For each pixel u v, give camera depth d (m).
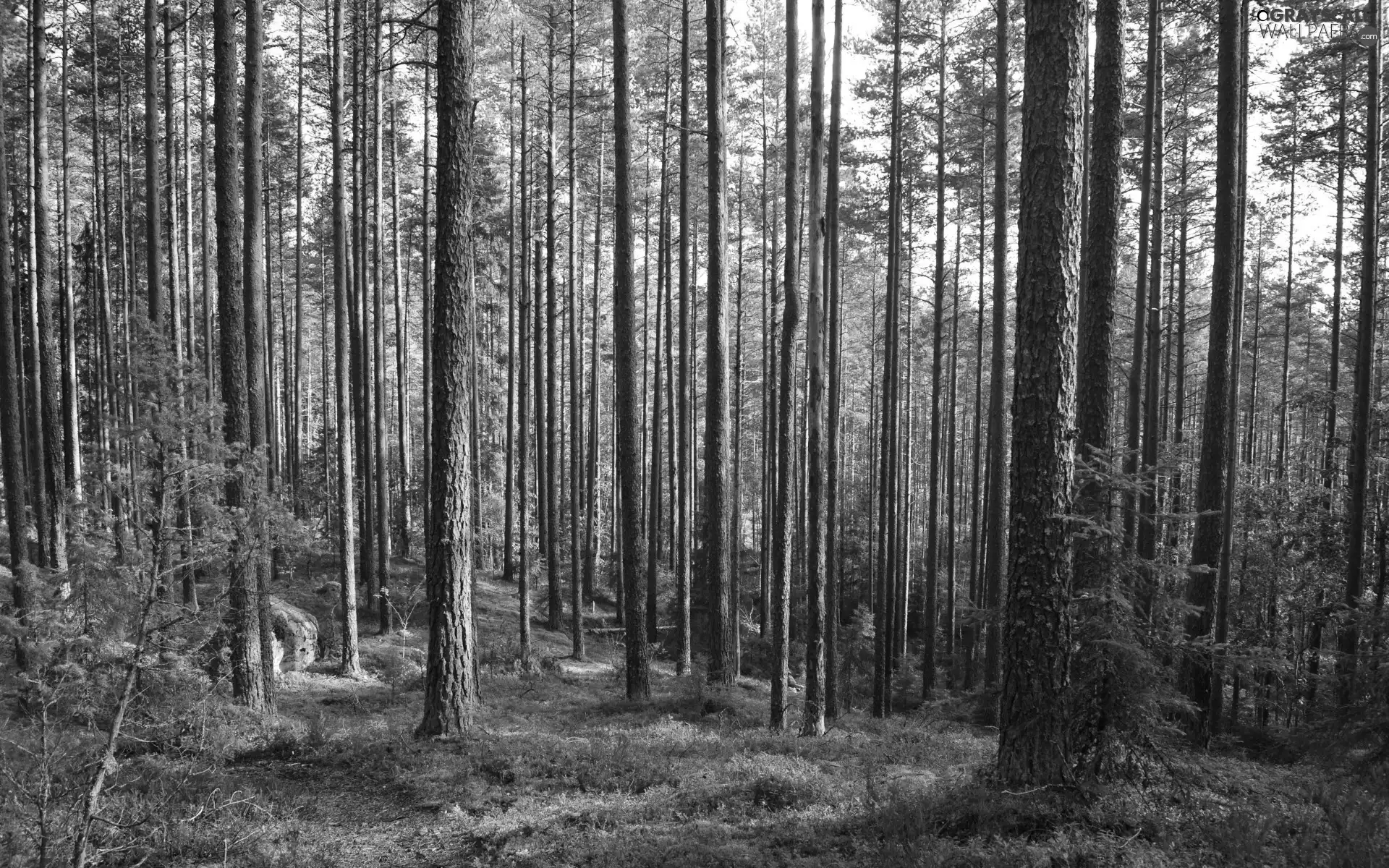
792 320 13.43
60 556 18.36
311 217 39.75
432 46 24.20
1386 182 22.47
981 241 24.64
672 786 9.12
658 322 28.34
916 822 6.71
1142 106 20.23
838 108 14.02
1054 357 7.42
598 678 20.92
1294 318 33.41
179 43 22.30
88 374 29.97
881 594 18.72
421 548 33.56
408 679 18.20
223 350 11.91
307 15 26.77
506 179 33.22
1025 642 7.41
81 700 5.46
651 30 24.30
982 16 21.14
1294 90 21.92
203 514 5.89
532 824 7.99
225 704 8.60
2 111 13.72
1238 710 18.42
